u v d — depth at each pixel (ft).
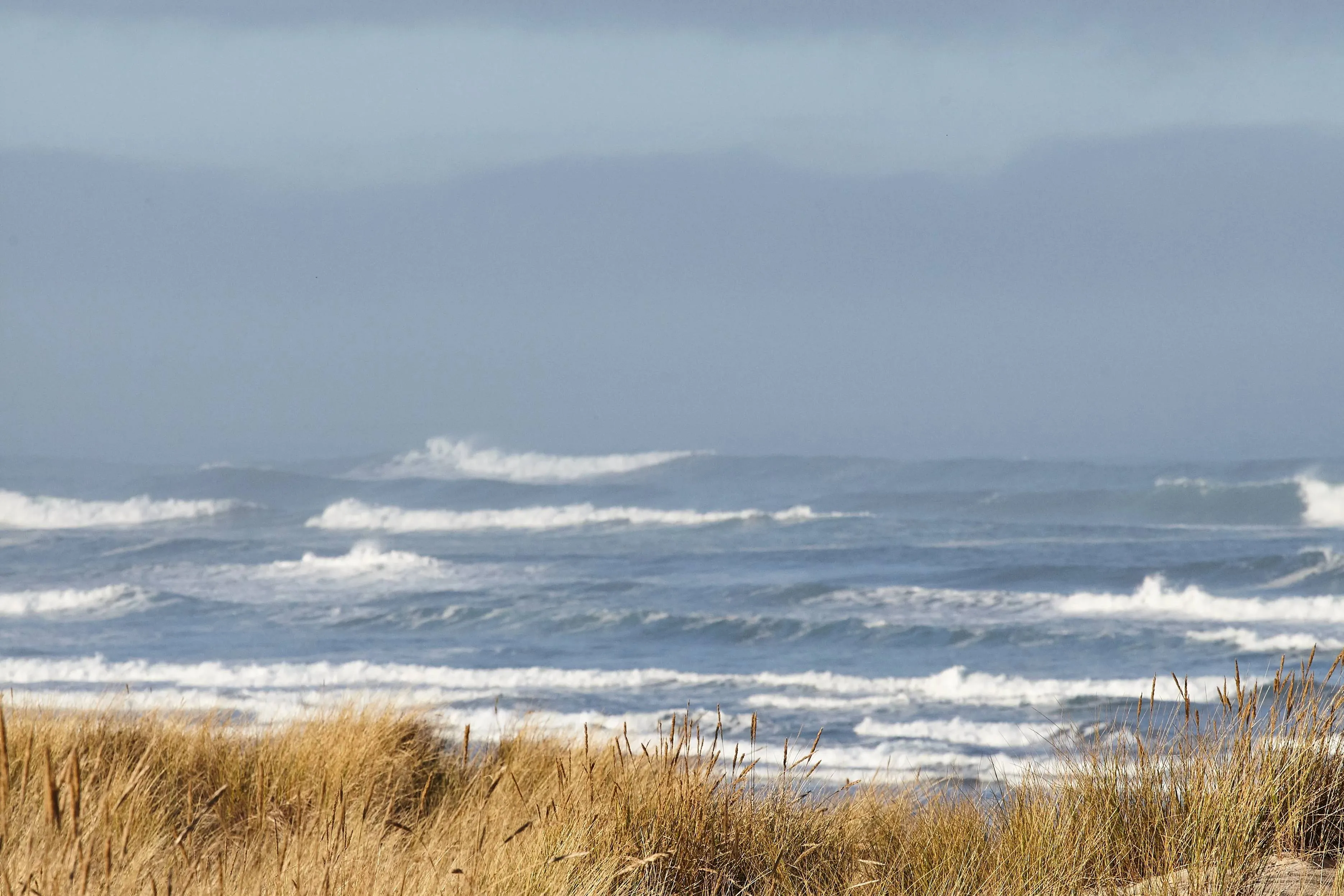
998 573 452.76
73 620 364.38
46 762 39.29
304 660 294.25
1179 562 476.54
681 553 564.71
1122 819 60.08
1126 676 258.98
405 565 509.76
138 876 43.68
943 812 71.10
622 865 54.24
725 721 201.67
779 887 58.90
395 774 86.28
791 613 371.15
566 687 243.40
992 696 228.43
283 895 46.26
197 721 102.58
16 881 39.58
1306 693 60.59
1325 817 55.16
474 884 48.83
